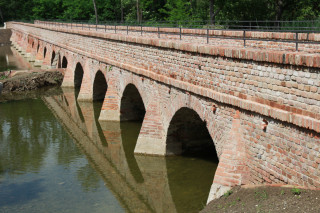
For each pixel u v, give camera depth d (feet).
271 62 36.70
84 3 224.33
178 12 141.38
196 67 49.70
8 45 297.33
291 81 34.73
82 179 58.65
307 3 115.03
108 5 220.02
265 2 118.73
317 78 32.09
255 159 40.22
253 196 36.88
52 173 61.05
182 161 62.54
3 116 97.55
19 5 334.44
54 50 156.35
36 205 50.24
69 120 92.22
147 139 65.00
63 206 49.78
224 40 76.43
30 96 120.57
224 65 43.78
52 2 263.70
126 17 203.10
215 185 42.27
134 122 86.74
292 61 34.04
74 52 120.57
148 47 63.87
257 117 39.32
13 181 58.18
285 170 36.32
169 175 58.59
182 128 61.93
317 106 32.32
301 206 31.35
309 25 82.33
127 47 73.72
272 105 37.17
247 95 40.52
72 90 127.13
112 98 86.63
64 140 77.87
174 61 55.52
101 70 92.68
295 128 34.68
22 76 133.28
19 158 68.08
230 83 43.04
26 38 235.20
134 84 72.33
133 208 49.44
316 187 33.01
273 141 37.45
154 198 52.37
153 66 62.90
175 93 56.34
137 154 65.57
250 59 39.29
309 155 33.42
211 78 46.62
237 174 41.70
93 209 49.03
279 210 32.04
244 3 116.06
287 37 61.62
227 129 44.16
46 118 94.68
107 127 83.76
